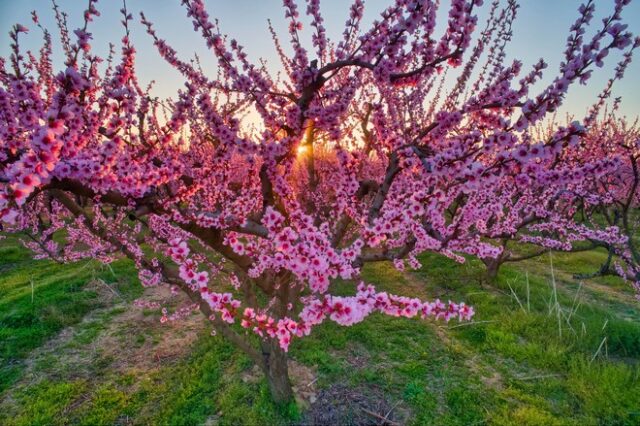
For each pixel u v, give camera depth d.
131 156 3.00
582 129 2.10
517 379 4.96
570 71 2.19
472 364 5.32
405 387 4.79
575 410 4.38
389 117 4.85
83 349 5.81
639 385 4.59
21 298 7.31
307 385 4.87
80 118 2.21
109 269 8.84
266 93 3.61
